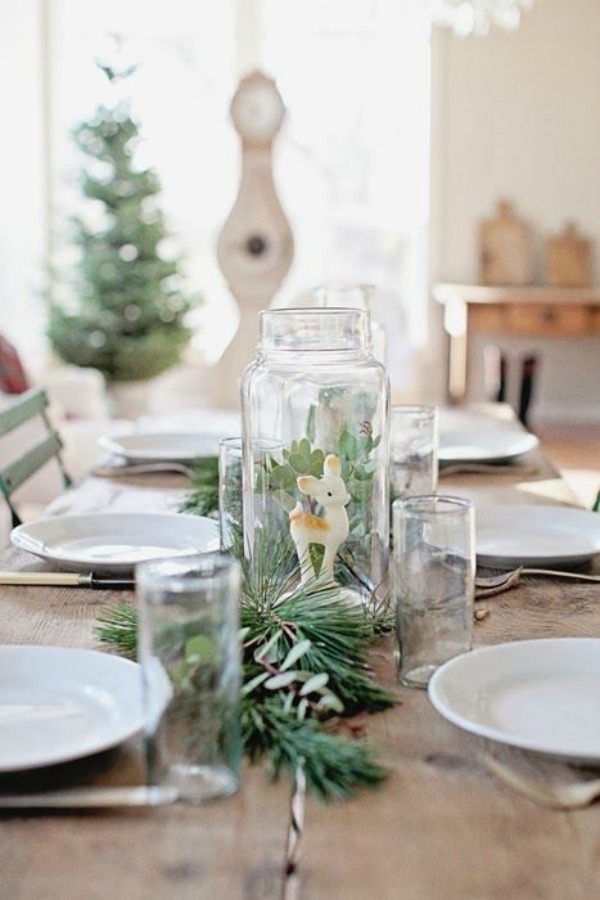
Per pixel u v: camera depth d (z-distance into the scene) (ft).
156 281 20.72
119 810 3.01
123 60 22.25
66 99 22.72
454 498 3.98
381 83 23.13
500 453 8.02
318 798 3.06
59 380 16.37
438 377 23.70
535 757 3.31
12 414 7.61
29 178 22.26
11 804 3.01
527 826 2.93
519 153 23.27
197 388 23.48
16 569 5.43
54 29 22.50
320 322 4.40
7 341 15.33
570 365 23.84
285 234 18.80
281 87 23.02
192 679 3.04
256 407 4.42
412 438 6.04
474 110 23.20
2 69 21.68
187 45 22.76
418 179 23.48
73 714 3.54
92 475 7.84
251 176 18.71
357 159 23.40
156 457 8.00
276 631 3.83
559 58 23.03
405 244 23.67
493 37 23.00
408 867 2.74
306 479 4.37
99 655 3.84
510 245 23.34
